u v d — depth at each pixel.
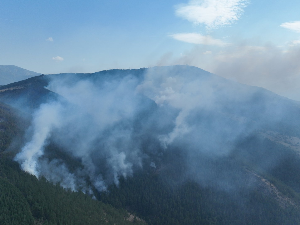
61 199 166.75
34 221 136.62
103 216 174.25
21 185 165.25
